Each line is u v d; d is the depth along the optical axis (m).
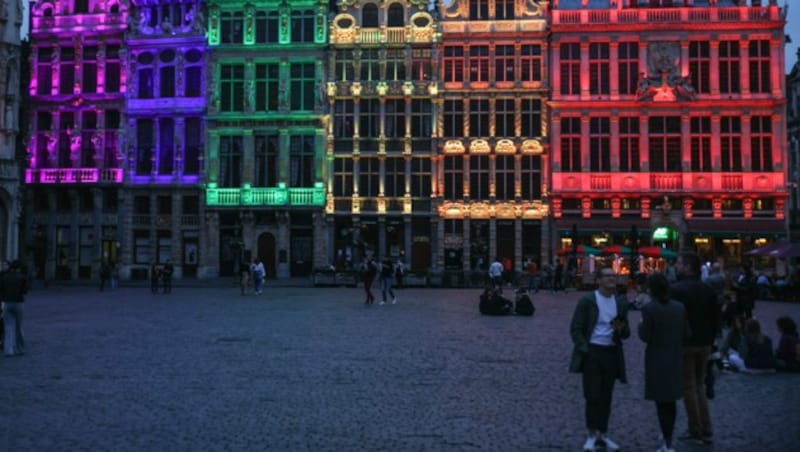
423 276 45.09
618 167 49.72
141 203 53.91
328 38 52.66
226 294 36.88
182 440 8.61
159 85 53.72
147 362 14.35
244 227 52.47
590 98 50.06
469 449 8.29
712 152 49.12
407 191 51.62
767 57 49.25
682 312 8.17
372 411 10.16
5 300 15.27
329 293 37.84
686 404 8.84
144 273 53.00
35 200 54.38
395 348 16.39
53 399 10.90
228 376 12.84
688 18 49.78
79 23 54.53
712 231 48.31
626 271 48.09
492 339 18.09
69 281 50.59
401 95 52.06
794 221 60.28
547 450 8.27
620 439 8.88
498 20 51.50
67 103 54.34
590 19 50.47
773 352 14.64
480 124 51.53
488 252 51.12
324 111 52.34
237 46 52.88
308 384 12.12
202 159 52.88
